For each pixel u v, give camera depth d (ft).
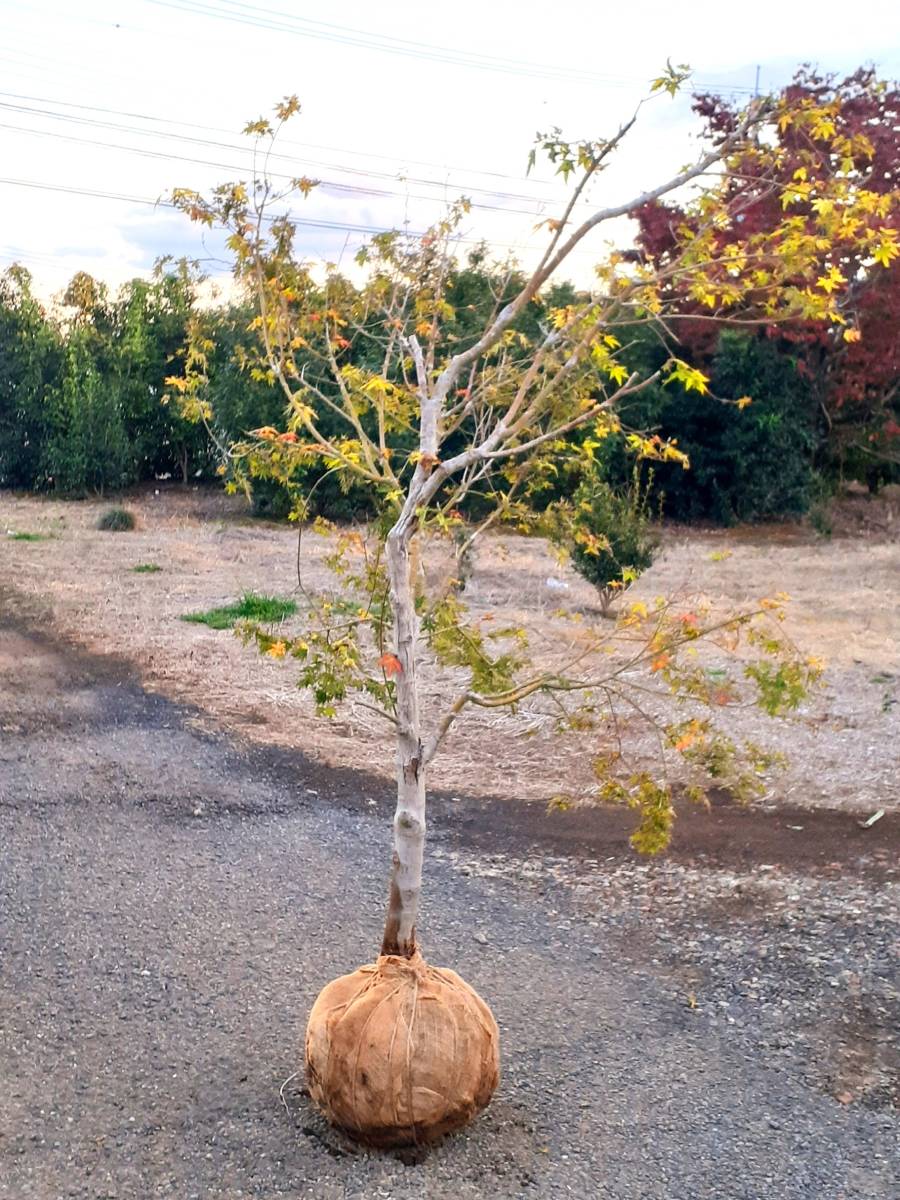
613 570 38.42
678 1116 13.01
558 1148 12.30
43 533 60.03
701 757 14.75
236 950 16.75
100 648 35.53
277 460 13.74
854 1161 12.32
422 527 13.84
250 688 31.53
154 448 86.38
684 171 12.71
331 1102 12.01
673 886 19.56
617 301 12.88
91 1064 13.64
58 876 19.24
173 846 20.83
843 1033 15.02
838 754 26.40
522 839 21.67
